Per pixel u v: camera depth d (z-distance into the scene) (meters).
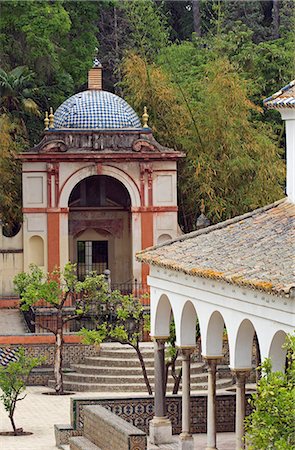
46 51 56.38
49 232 49.41
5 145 51.78
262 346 24.44
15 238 49.69
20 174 52.03
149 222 49.59
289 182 30.33
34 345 42.59
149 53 57.47
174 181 49.78
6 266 49.75
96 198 51.50
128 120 50.16
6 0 55.47
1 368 35.03
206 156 51.19
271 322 24.02
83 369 41.75
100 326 37.78
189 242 30.86
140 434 27.75
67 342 42.59
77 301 44.56
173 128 52.34
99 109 50.09
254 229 29.23
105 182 51.47
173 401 32.78
